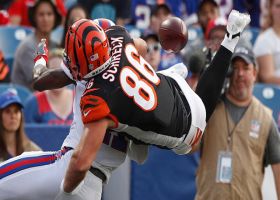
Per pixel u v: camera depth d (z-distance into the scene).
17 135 20.53
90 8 31.44
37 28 27.53
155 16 29.39
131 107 13.12
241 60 19.16
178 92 14.20
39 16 27.44
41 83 14.78
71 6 29.20
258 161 19.12
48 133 22.16
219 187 18.98
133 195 22.38
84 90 13.63
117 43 13.65
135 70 13.43
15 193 13.84
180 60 26.16
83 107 12.98
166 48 14.90
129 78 13.23
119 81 13.09
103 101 12.89
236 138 19.09
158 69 25.94
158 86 13.66
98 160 13.95
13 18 32.03
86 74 13.14
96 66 13.04
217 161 19.08
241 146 19.08
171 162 22.53
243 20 14.86
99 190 13.99
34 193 13.83
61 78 14.64
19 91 24.98
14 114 20.33
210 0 29.45
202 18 29.56
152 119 13.37
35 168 13.95
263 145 19.17
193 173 22.62
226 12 34.03
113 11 31.66
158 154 22.47
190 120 14.20
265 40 28.17
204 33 24.66
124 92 13.06
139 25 32.78
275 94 25.83
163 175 22.52
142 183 22.42
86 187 13.76
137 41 14.69
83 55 13.01
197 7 33.62
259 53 28.14
